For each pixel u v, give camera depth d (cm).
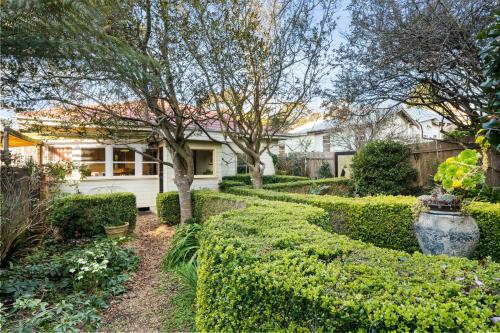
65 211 507
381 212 421
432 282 133
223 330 172
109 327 257
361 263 157
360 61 513
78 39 377
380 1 474
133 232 607
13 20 347
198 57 490
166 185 872
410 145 703
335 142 1516
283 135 1107
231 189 672
